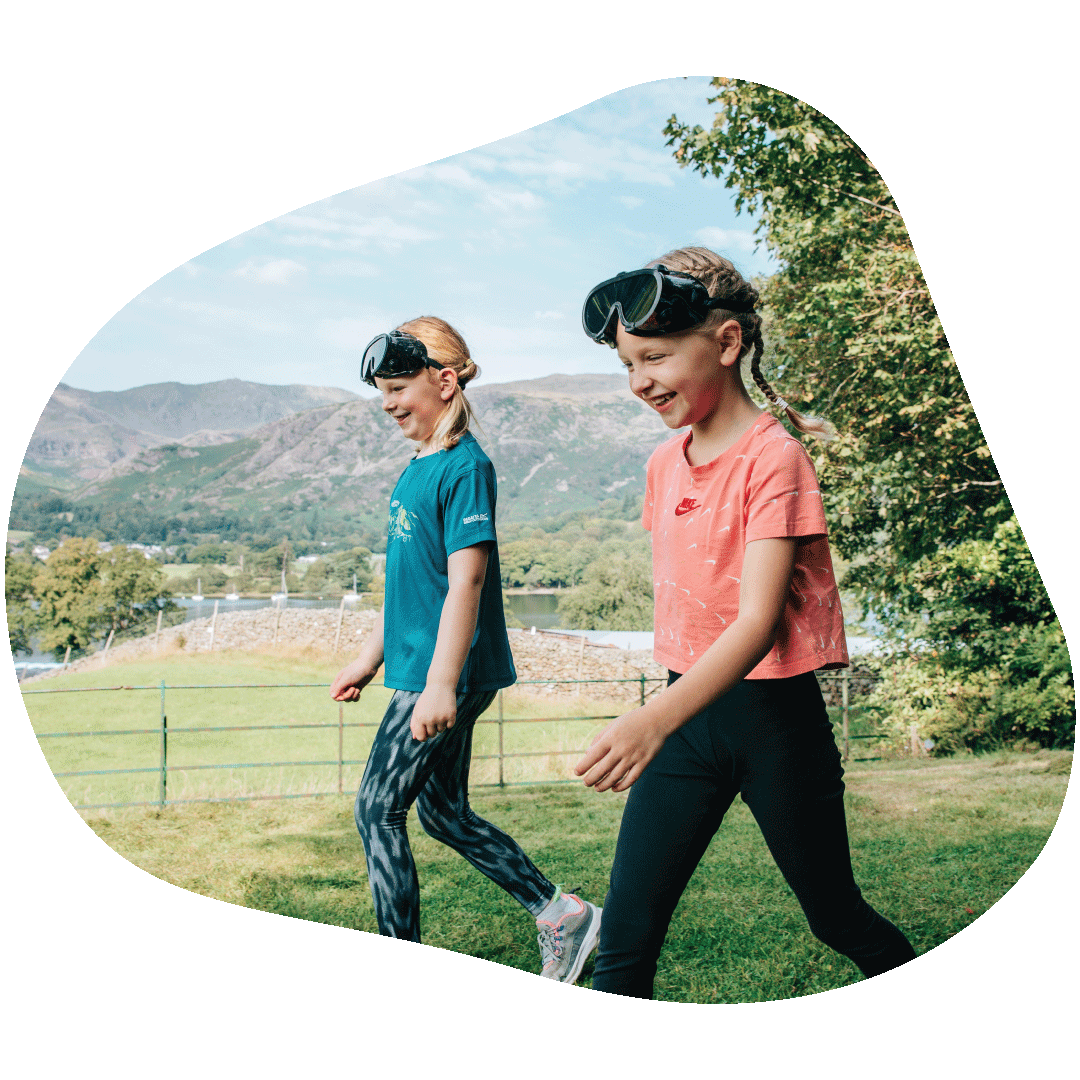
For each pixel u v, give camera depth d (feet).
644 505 5.22
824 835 4.56
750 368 4.60
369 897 7.43
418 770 5.78
